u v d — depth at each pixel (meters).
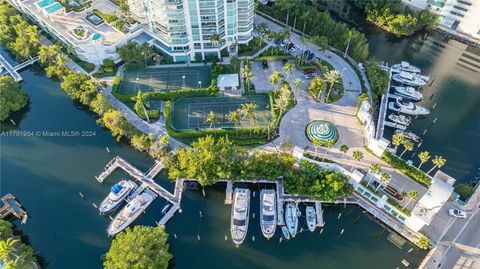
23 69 194.75
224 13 175.75
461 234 129.62
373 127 150.25
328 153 150.50
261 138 156.88
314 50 194.50
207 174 140.62
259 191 145.75
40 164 155.12
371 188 137.88
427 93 181.75
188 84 180.38
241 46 196.38
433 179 126.69
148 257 116.56
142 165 153.25
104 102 163.25
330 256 129.50
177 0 162.50
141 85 180.25
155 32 185.50
